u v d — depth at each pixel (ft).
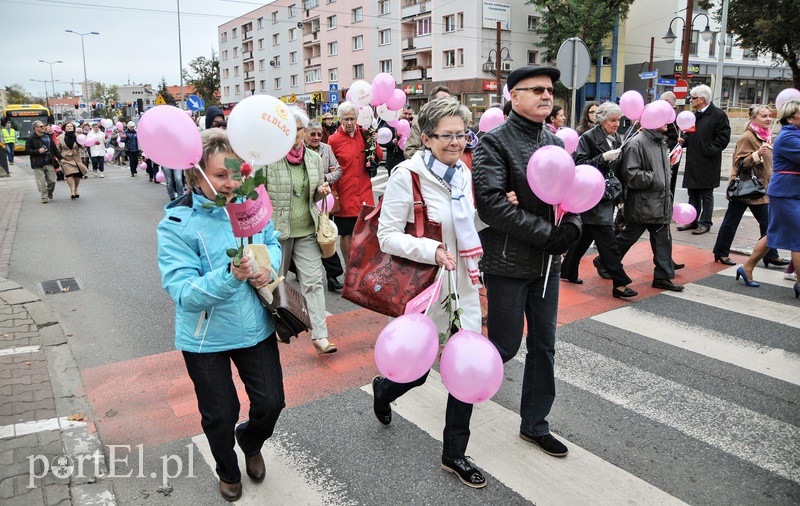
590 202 9.12
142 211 39.86
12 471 9.90
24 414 11.85
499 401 12.62
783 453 10.54
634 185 18.45
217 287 7.57
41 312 17.80
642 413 12.00
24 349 15.16
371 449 10.70
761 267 22.89
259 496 9.38
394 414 11.99
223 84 267.80
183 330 8.41
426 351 7.68
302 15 192.95
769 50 97.71
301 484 9.69
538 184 8.59
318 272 15.15
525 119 9.47
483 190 9.06
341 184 19.89
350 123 19.72
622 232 19.70
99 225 34.60
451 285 8.73
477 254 9.22
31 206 42.45
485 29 129.70
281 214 14.25
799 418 11.78
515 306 9.65
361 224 9.48
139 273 23.62
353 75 173.58
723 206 36.94
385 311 9.14
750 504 9.13
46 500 9.12
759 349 15.16
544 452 10.54
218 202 7.11
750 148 21.63
